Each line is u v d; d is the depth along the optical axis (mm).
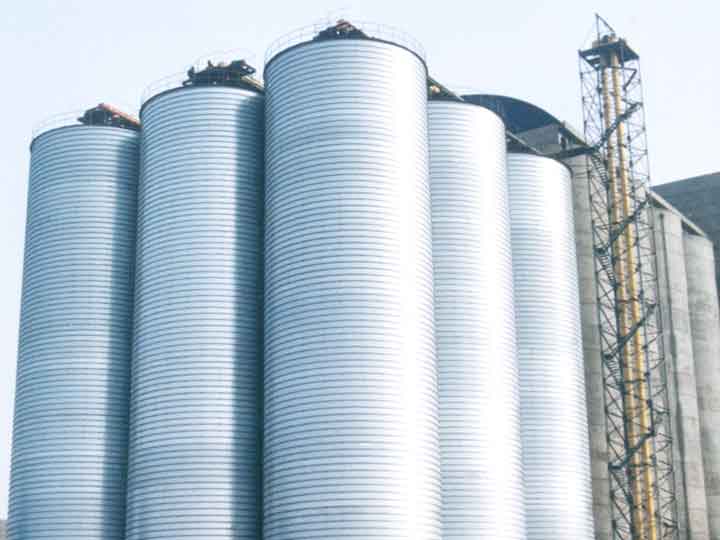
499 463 76938
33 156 89625
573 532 84125
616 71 108688
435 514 70125
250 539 73438
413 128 76562
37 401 82062
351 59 75812
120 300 84312
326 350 70438
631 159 106312
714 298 122875
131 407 78688
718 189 137625
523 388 86312
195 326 76500
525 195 91312
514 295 87688
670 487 106125
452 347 78312
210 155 80125
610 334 99625
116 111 91875
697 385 117562
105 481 80188
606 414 96812
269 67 79625
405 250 73250
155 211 80312
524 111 106250
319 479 68250
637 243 102625
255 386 76562
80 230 85250
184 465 73938
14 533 80500
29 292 85688
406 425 69688
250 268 78750
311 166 74250
